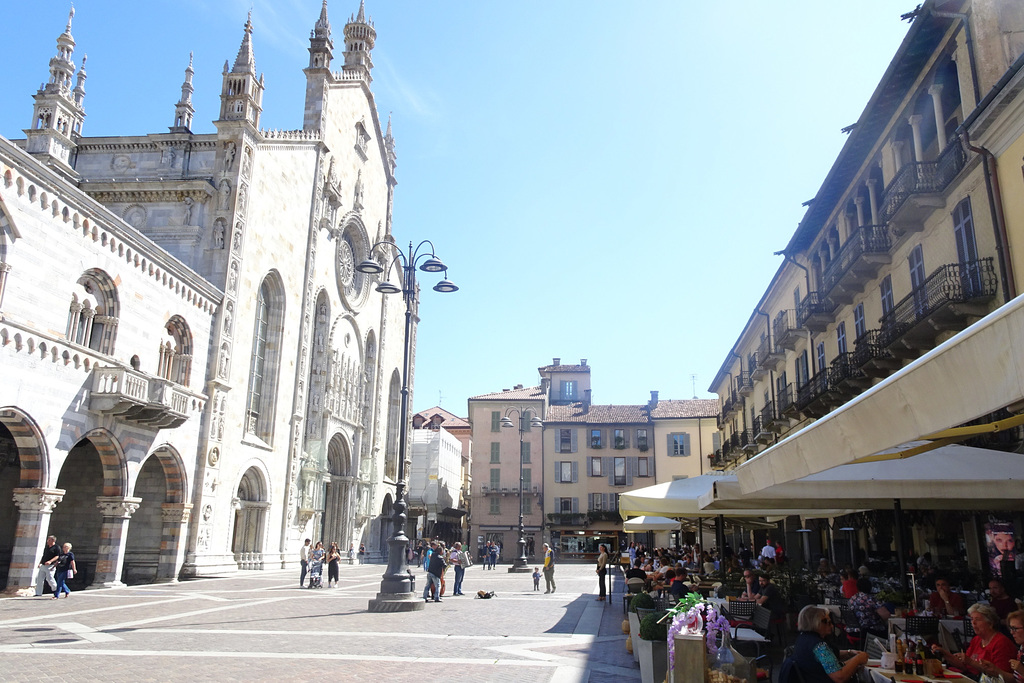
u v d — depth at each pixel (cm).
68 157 4241
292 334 4656
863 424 654
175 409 3188
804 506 1653
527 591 3291
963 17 1958
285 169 4597
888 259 2508
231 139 4066
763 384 4497
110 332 2848
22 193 2341
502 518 7531
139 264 3023
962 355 508
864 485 1181
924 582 1892
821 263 3316
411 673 1234
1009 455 1277
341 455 5644
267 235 4328
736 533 5609
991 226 1858
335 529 5516
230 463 3819
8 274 2295
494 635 1752
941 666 882
